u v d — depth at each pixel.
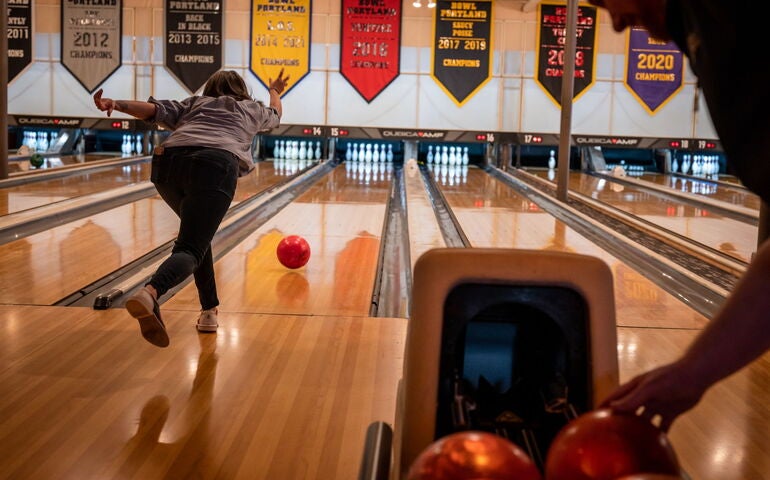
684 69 11.40
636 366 2.92
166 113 2.79
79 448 2.06
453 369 1.45
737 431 2.29
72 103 11.30
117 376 2.61
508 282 1.41
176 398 2.43
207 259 3.04
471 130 11.43
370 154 12.31
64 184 7.61
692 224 6.41
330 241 5.29
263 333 3.15
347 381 2.63
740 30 0.81
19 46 11.22
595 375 1.42
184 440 2.13
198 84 11.27
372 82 11.33
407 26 11.26
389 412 2.37
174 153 2.72
